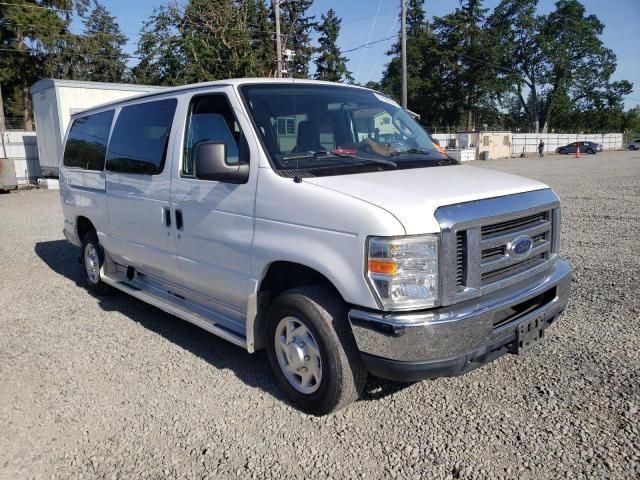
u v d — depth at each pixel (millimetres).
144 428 3465
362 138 4301
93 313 5742
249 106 3844
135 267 5465
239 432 3389
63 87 18266
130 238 5223
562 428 3285
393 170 3764
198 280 4336
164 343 4852
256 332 3797
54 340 4969
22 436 3410
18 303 6121
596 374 3920
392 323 2930
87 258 6457
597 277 6258
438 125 70812
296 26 42562
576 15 71750
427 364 2963
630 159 38062
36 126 20328
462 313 3035
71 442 3338
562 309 3781
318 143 3965
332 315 3271
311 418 3521
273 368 3764
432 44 66688
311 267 3275
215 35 31016
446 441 3215
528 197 3508
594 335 4590
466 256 3068
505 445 3150
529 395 3682
